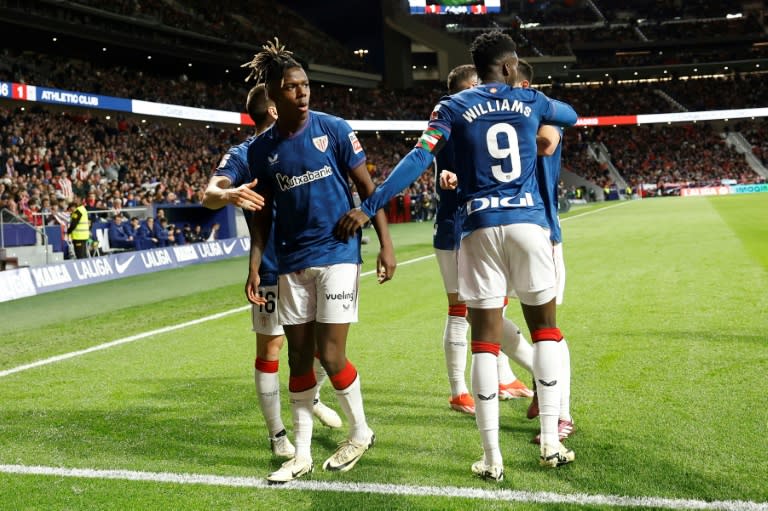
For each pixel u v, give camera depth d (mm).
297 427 3164
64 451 3551
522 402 4082
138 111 28062
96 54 34375
